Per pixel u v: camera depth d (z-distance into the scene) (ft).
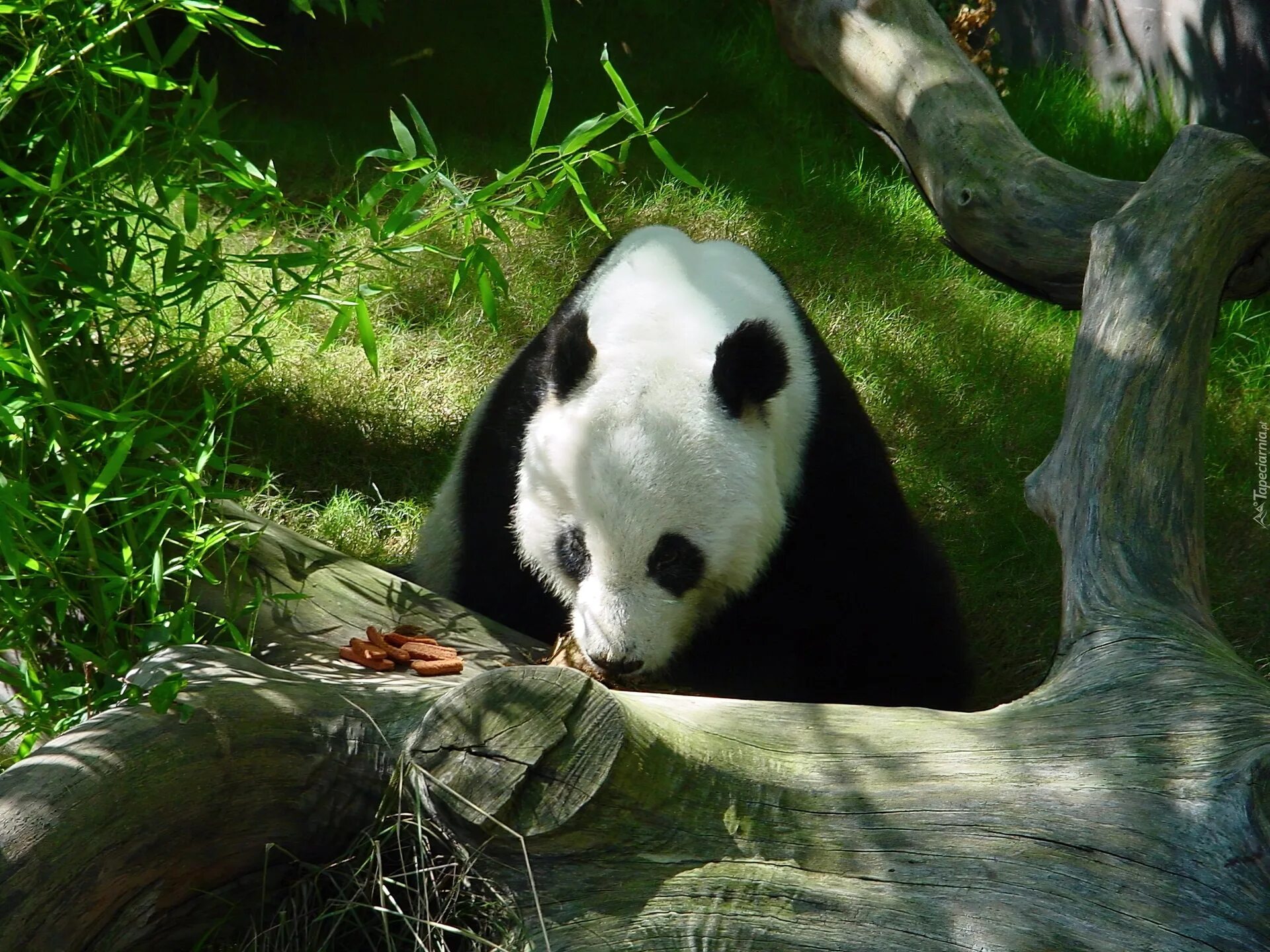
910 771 13.32
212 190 17.24
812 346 22.30
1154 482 16.83
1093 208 22.44
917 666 22.53
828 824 12.92
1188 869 12.01
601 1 50.01
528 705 12.95
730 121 45.80
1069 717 13.82
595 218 18.21
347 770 13.93
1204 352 18.34
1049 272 23.12
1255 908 11.67
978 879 12.32
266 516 26.84
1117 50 47.57
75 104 16.49
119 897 12.72
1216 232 19.45
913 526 23.08
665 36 49.55
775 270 23.86
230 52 43.91
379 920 13.10
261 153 39.65
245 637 18.24
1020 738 13.61
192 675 14.48
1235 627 25.73
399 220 17.02
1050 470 17.92
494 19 48.47
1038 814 12.65
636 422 19.08
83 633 16.97
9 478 15.78
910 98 26.25
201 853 13.34
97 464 16.87
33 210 16.39
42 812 12.21
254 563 19.06
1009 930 11.94
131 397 16.66
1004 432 32.42
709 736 13.69
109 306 16.70
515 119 44.21
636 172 41.68
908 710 14.40
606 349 20.25
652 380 19.54
